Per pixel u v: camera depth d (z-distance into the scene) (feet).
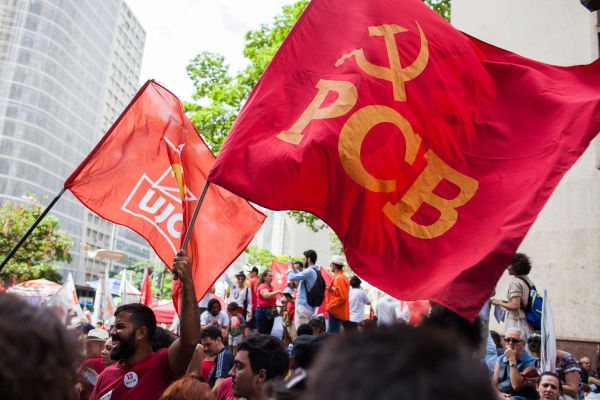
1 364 3.53
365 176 13.60
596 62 14.57
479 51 16.31
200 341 26.91
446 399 2.36
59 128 195.83
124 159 18.47
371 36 14.98
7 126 176.14
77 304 32.73
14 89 178.60
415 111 14.48
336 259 28.32
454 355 2.59
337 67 14.71
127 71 312.29
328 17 15.48
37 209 108.68
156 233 17.89
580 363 26.16
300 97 14.40
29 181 180.04
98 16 223.30
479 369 2.62
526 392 18.34
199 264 17.34
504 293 31.50
